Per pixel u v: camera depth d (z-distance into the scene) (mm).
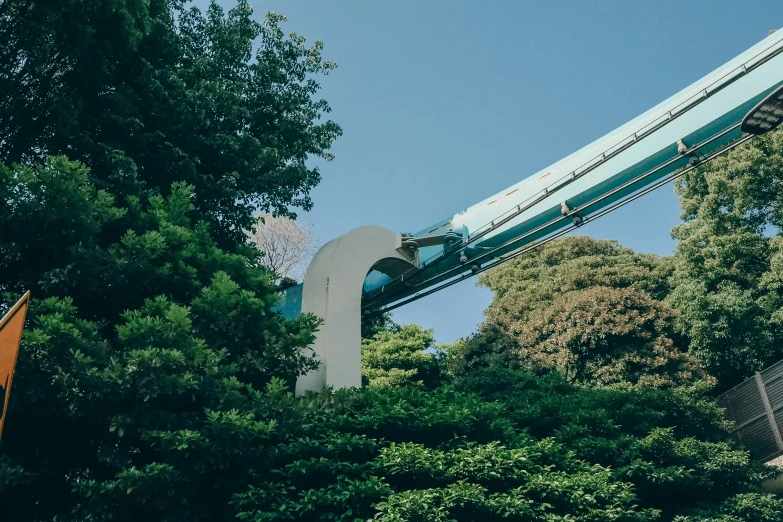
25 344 8961
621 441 14500
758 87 13297
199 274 12312
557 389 17531
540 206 16484
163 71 14617
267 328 12359
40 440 10086
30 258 11070
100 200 10828
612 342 23125
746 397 20422
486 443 12297
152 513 10008
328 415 11898
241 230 16578
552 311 24672
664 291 30250
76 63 13156
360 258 17062
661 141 14594
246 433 9914
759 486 16016
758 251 23391
